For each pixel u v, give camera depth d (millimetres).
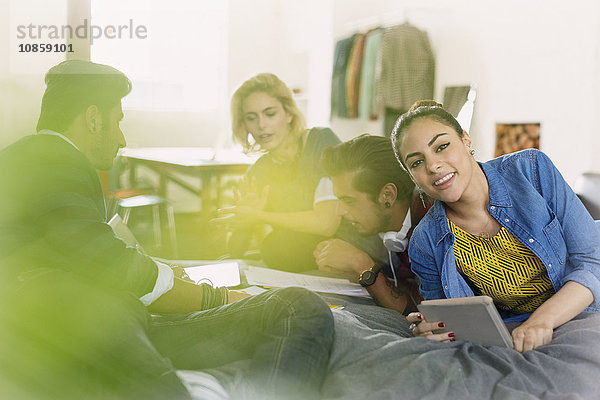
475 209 1148
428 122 1111
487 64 3297
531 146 3119
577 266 1113
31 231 933
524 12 3123
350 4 3557
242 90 1865
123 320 895
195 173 2363
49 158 969
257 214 1815
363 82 3461
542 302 1171
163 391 818
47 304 873
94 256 938
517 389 878
